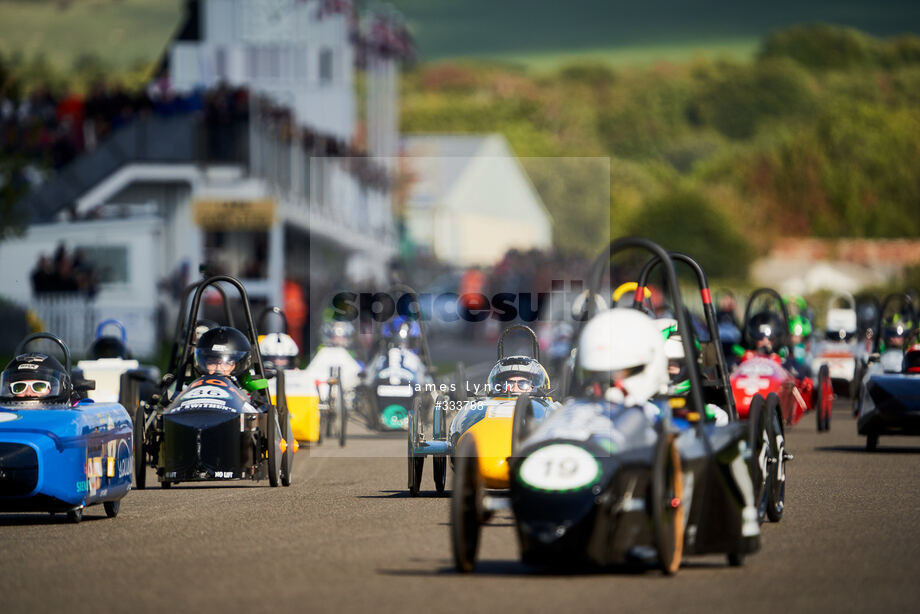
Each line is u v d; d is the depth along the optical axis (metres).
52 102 166.00
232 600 34.84
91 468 50.53
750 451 41.94
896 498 57.16
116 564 40.78
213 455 60.28
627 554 37.31
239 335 63.69
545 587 36.44
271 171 163.38
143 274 161.38
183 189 164.88
